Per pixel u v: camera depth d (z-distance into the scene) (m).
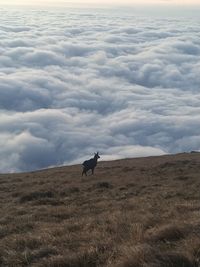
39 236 10.43
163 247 7.62
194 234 8.07
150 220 10.82
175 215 11.52
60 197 20.95
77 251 8.56
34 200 19.78
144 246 7.27
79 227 11.64
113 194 20.84
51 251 8.77
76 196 20.91
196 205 13.23
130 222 11.12
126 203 16.42
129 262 6.81
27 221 13.86
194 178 25.22
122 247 7.88
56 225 12.48
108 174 32.22
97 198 19.38
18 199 20.72
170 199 16.89
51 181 29.84
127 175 30.39
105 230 10.56
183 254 6.68
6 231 12.44
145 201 16.67
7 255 9.02
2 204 19.95
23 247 9.76
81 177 31.75
